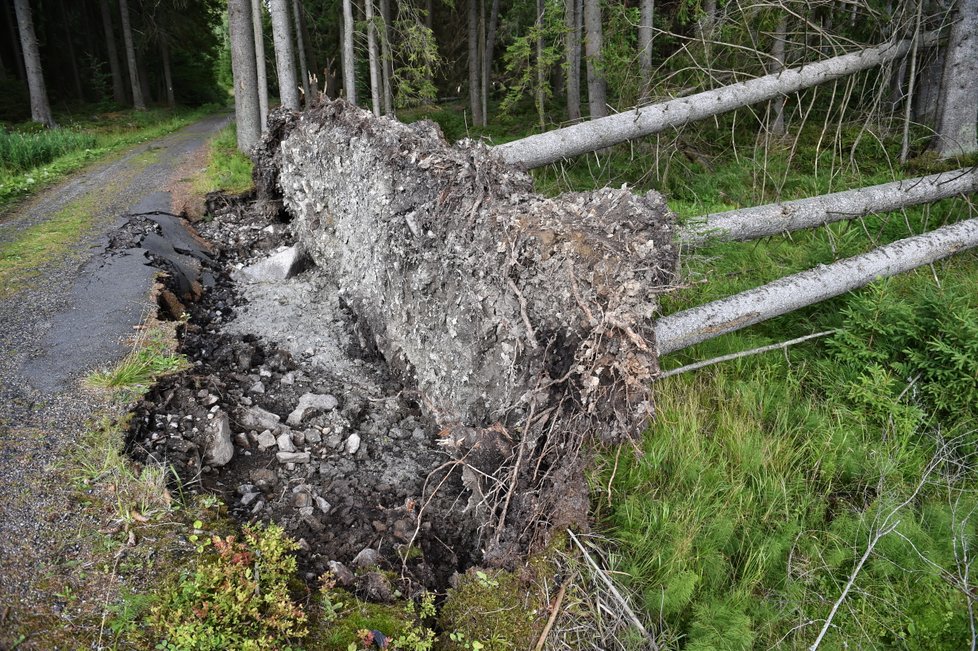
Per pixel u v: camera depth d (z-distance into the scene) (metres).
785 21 9.46
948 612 3.15
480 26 15.82
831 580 3.38
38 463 3.17
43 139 13.23
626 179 9.11
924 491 3.92
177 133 18.47
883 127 9.27
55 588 2.52
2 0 23.95
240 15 12.05
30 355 4.23
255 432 4.02
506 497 3.01
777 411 4.43
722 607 3.05
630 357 2.87
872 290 5.11
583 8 12.48
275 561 2.77
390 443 4.24
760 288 5.10
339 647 2.51
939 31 8.28
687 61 9.03
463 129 14.52
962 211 6.93
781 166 9.02
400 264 4.52
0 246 6.52
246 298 6.22
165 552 2.76
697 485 3.69
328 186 6.14
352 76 12.99
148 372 4.05
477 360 3.54
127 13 24.98
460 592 2.94
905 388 4.52
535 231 3.16
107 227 7.21
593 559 3.08
